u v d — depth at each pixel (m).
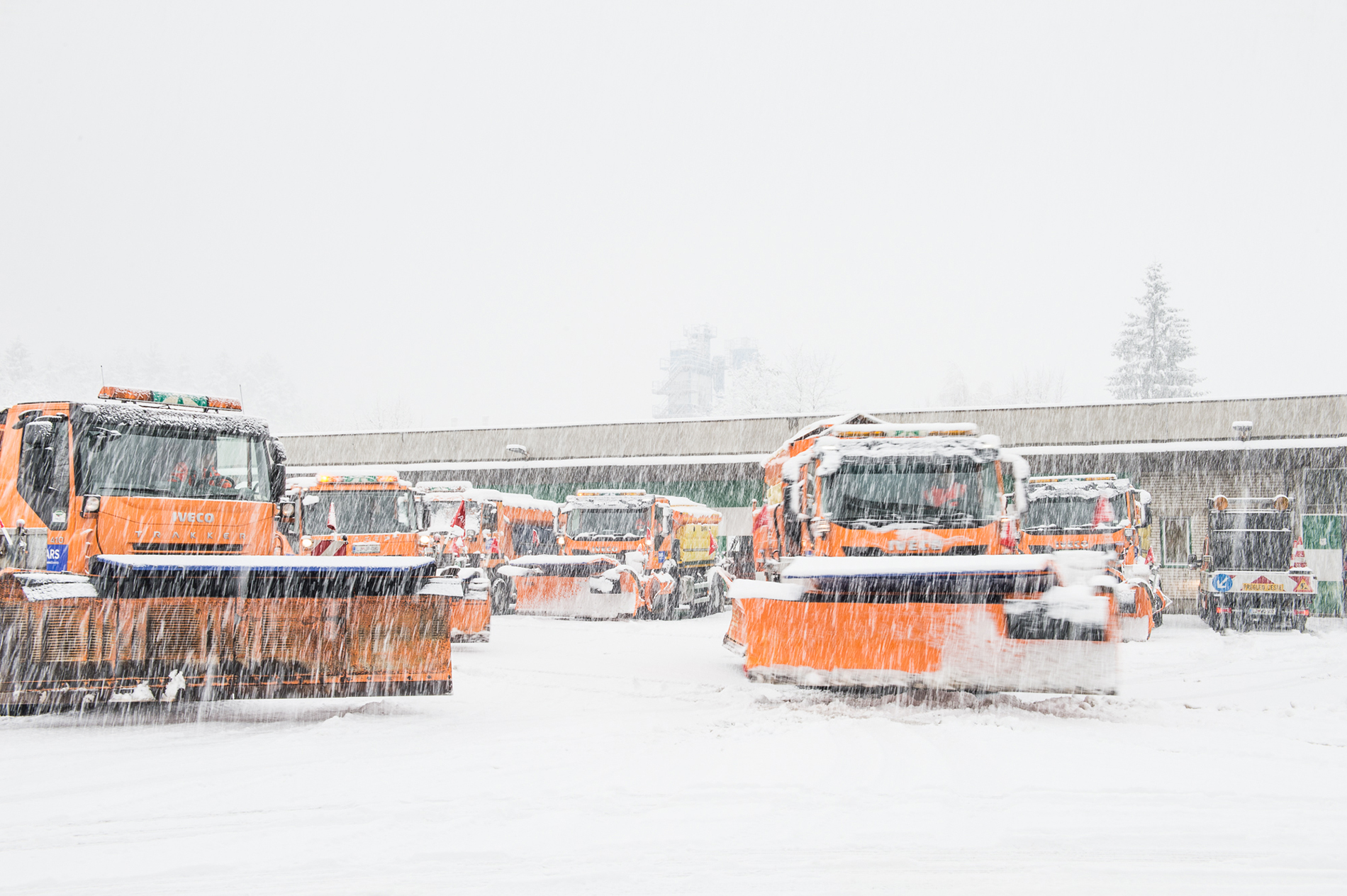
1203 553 22.14
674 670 11.61
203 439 9.06
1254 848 4.44
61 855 4.36
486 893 3.88
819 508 9.91
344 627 8.05
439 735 7.25
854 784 5.57
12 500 8.35
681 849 4.42
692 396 118.06
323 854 4.36
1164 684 10.93
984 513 9.80
